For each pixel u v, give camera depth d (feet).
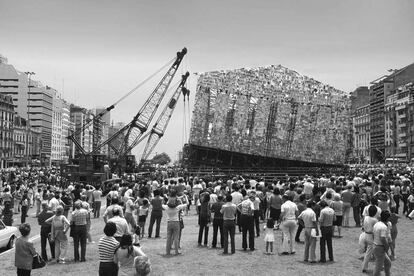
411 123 460.55
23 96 626.64
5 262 59.88
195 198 110.73
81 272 52.03
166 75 260.83
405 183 102.78
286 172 254.68
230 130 279.28
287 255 60.34
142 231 75.66
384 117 529.45
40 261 42.83
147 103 257.34
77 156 217.56
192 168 269.64
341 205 74.38
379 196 66.54
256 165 286.05
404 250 63.93
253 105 284.82
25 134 519.19
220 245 68.69
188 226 91.40
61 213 57.21
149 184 121.70
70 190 118.01
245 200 64.08
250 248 63.62
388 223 45.65
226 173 238.68
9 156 469.57
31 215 119.96
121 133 256.73
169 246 61.11
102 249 35.09
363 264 50.83
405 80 525.75
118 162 237.66
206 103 278.87
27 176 213.87
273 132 286.46
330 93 300.20
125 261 34.53
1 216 101.76
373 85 569.64
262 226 85.97
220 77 281.95
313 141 294.46
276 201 73.10
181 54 259.19
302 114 293.02
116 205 61.11
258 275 49.93
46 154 636.07
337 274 50.11
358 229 82.28
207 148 277.64
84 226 57.72
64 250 57.11
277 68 294.46
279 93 290.15
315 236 55.21
